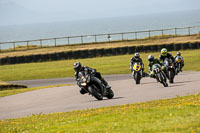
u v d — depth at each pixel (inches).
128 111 1332.4
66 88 2992.1
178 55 3307.1
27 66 6018.7
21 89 3316.9
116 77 3924.7
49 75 4704.7
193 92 1905.8
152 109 1318.9
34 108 1952.5
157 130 919.0
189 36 7529.5
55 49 7342.5
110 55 6604.3
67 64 5871.1
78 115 1402.6
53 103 2095.2
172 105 1409.9
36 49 7549.2
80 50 6579.7
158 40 7480.3
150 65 2504.9
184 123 970.1
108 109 1486.2
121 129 984.3
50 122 1315.2
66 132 1045.8
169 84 2504.9
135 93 2156.7
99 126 1074.7
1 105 2260.1
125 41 7672.2
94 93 1887.3
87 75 1865.2
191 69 4089.6
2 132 1197.7
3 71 5561.0
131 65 2792.8
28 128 1226.0
